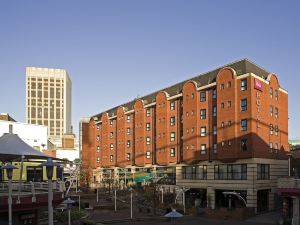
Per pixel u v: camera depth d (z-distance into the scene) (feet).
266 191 192.54
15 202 88.79
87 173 313.32
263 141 189.57
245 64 195.83
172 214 106.93
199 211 181.16
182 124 230.07
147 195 209.56
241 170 186.91
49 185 57.06
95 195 249.34
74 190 287.48
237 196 183.42
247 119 184.65
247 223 154.71
